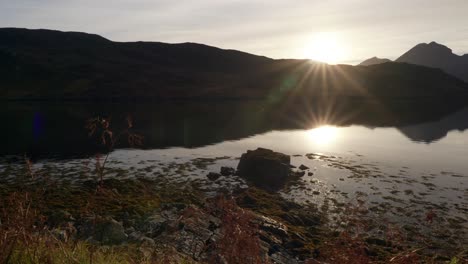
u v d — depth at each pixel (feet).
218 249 14.48
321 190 116.78
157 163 152.46
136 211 76.84
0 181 117.60
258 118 318.65
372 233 76.59
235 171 138.31
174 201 98.27
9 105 376.68
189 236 47.16
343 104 451.53
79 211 73.87
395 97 549.13
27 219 14.51
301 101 481.87
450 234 80.07
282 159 140.67
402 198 107.76
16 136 215.92
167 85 533.14
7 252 13.73
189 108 390.83
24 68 525.34
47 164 147.13
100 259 17.03
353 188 118.42
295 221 85.87
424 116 339.98
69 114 315.37
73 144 193.88
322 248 16.34
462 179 128.77
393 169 143.43
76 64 569.64
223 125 276.82
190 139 216.13
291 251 63.41
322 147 192.34
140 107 389.80
